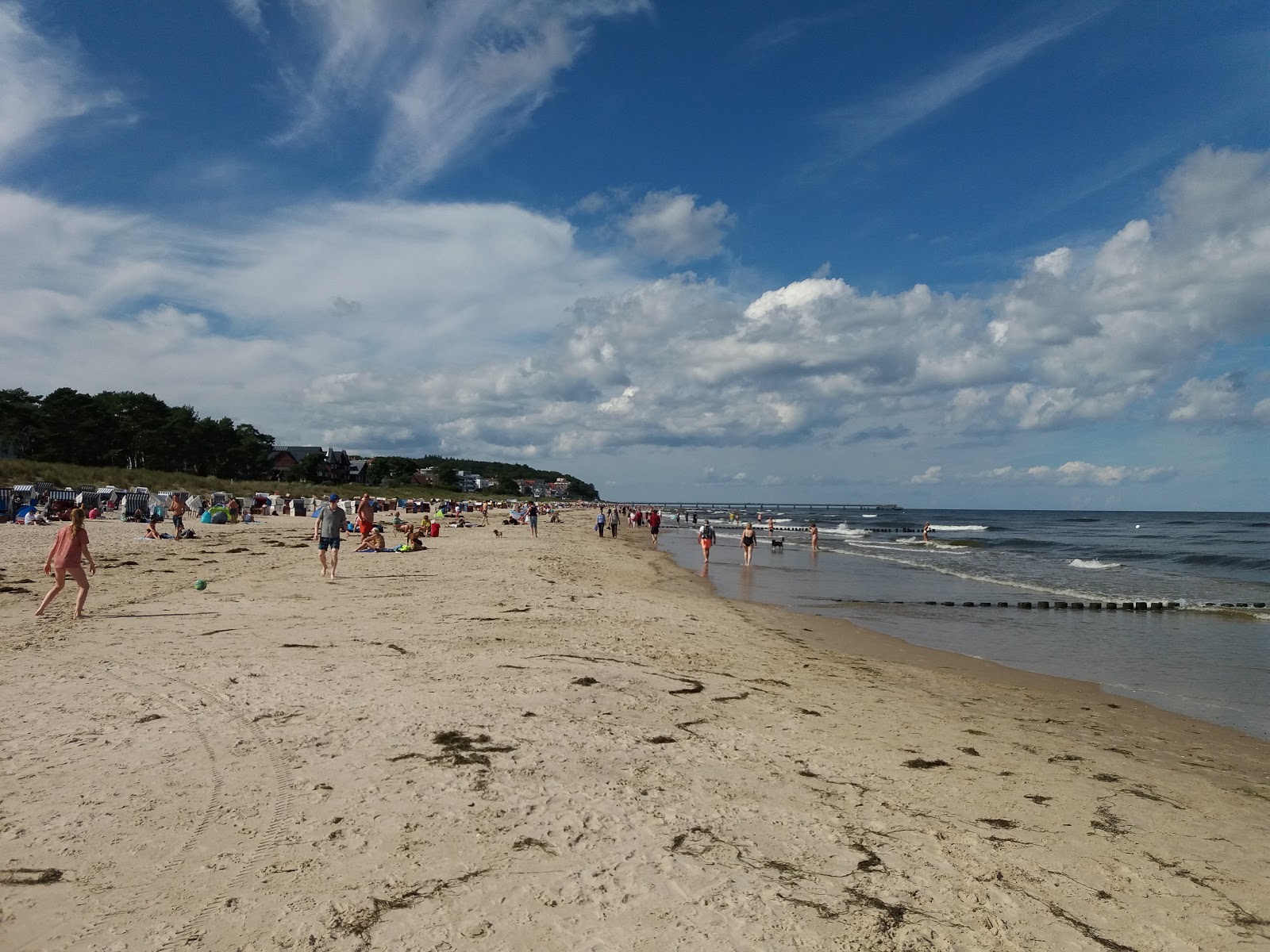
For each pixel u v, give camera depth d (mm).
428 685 8047
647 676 9203
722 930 3660
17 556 19016
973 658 13227
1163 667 12711
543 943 3449
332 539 17516
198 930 3416
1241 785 6789
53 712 6617
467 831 4590
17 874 3846
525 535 43500
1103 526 101625
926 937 3719
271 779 5250
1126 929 3975
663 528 78312
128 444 72375
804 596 21906
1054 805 5836
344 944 3357
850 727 7734
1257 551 45062
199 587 14852
